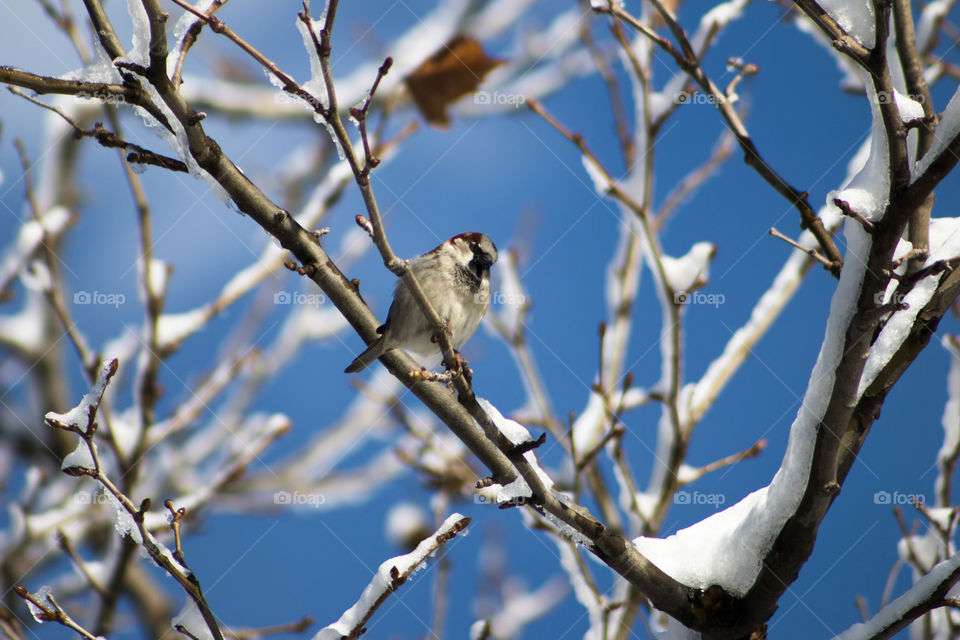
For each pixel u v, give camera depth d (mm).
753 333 8867
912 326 6004
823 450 5500
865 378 5996
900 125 4996
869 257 5133
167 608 10859
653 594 6098
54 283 9383
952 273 6047
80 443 5484
